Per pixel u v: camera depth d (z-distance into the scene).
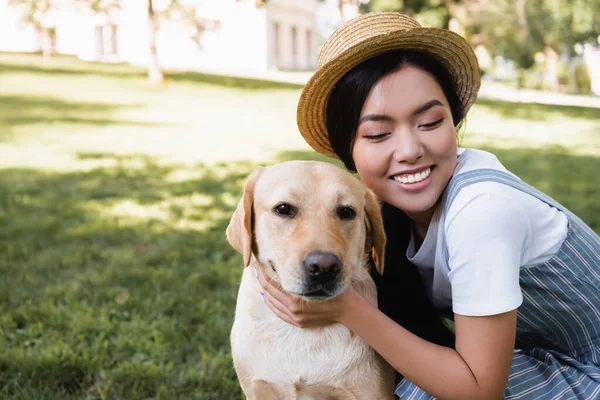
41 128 14.29
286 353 2.78
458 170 2.58
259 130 15.31
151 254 5.60
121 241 6.05
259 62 38.75
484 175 2.47
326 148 3.14
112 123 15.73
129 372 3.54
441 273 2.63
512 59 26.11
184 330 4.12
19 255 5.54
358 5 26.12
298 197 2.65
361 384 2.77
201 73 30.70
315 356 2.76
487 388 2.38
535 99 28.16
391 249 3.01
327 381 2.77
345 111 2.62
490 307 2.31
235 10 37.91
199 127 15.62
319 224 2.58
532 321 2.70
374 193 3.00
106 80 25.19
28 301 4.46
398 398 2.95
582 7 23.75
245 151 12.03
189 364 3.74
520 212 2.38
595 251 2.63
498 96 28.36
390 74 2.50
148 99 21.14
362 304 2.54
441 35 2.55
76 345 3.90
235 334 2.92
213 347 3.94
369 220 2.89
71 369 3.60
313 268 2.44
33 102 18.78
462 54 2.65
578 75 38.78
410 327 3.03
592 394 2.50
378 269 2.88
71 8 32.12
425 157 2.50
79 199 7.67
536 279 2.54
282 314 2.66
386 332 2.50
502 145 13.52
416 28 2.49
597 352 2.65
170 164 10.38
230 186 8.56
